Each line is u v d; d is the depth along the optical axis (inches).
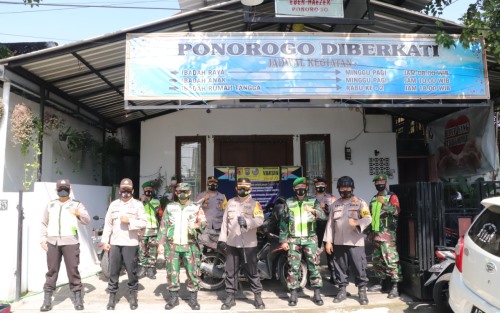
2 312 189.0
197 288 223.9
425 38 256.1
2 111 257.1
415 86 253.0
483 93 255.6
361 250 230.7
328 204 270.5
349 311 217.9
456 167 365.4
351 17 282.2
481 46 258.2
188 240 222.2
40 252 258.2
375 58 252.4
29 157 284.0
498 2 258.5
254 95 245.6
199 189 394.6
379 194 249.4
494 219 156.2
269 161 402.3
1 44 347.3
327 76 249.0
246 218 222.4
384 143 408.2
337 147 404.8
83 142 359.3
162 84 243.0
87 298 242.1
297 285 227.5
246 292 254.8
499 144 393.4
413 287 234.7
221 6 251.3
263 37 249.1
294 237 228.8
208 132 400.5
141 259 283.1
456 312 161.8
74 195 296.5
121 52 270.7
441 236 228.8
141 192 393.4
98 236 288.5
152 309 222.4
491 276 143.9
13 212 244.7
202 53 246.2
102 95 349.7
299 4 253.4
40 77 289.4
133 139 469.4
